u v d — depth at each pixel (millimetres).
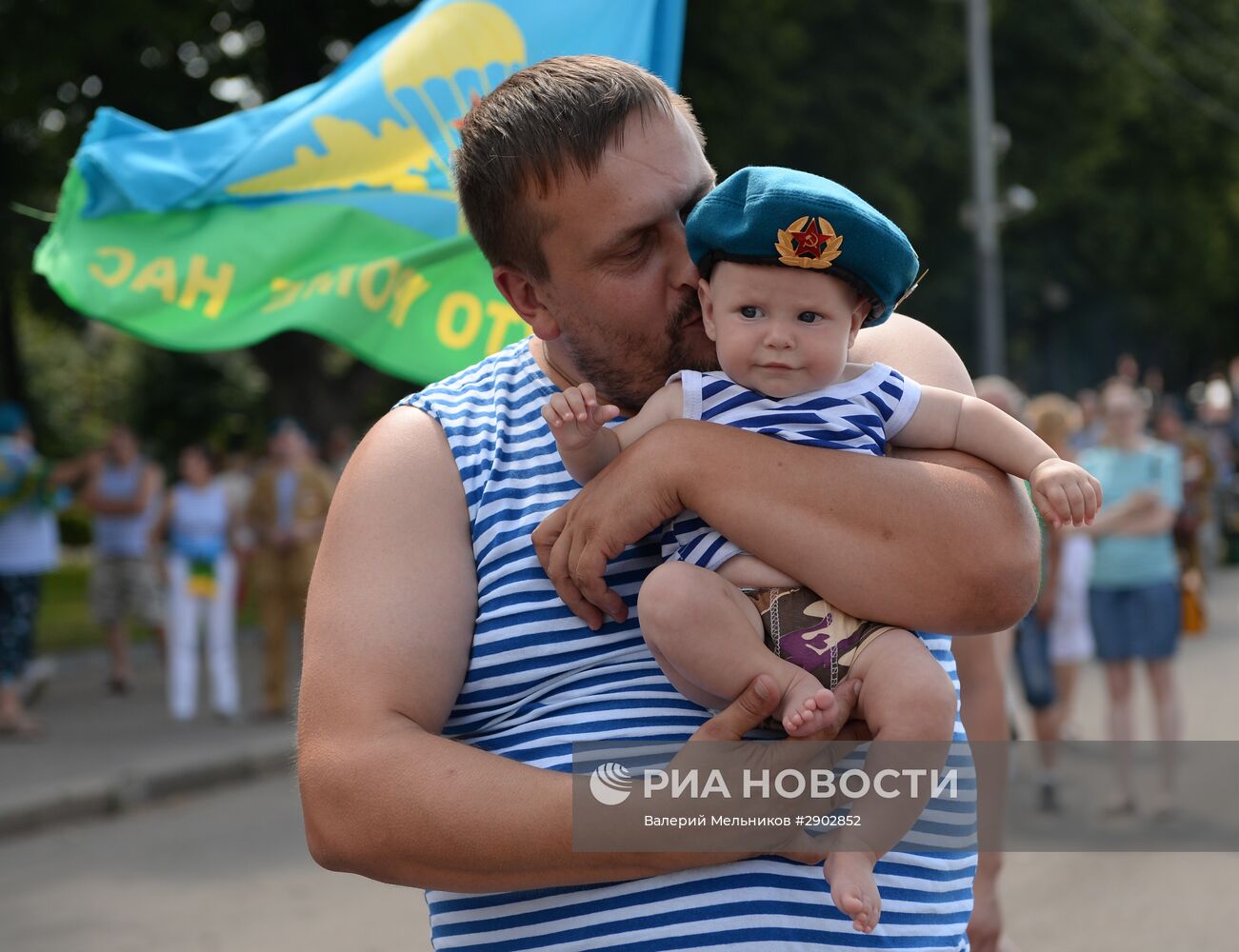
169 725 16734
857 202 2939
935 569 2857
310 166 4648
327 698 2912
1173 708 11945
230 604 17375
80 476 19844
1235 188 51062
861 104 33406
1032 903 9430
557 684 3018
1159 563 12078
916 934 2982
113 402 57156
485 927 2963
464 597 3047
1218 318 59469
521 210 3016
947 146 35219
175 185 4695
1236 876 9898
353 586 2996
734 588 2936
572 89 2986
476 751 2814
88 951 8969
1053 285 45938
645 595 2928
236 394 49062
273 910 9805
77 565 38906
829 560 2863
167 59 26656
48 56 24250
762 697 2762
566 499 3084
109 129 4812
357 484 3117
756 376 3023
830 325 2980
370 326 4504
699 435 2963
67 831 12367
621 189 2959
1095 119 43031
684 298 3094
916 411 3078
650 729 2967
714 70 29469
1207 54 50219
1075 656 14391
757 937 2816
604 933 2852
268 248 4652
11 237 28094
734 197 2941
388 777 2795
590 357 3121
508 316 4477
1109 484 12422
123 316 4715
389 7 27672
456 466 3146
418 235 4574
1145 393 37000
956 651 4246
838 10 32469
